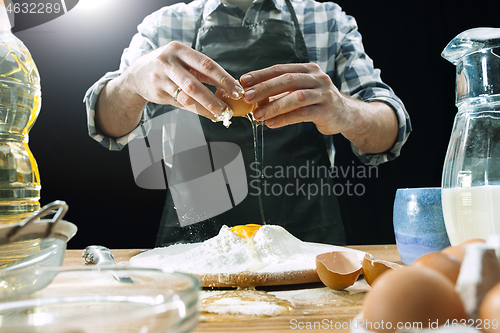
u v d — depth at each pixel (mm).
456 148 633
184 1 2916
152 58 958
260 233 806
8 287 428
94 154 2922
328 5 1725
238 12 1640
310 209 1555
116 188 2973
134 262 779
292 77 883
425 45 2873
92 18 2865
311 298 578
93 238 2986
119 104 1323
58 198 2936
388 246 1092
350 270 625
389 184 2961
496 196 559
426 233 717
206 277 637
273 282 631
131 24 2900
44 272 428
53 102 2867
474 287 297
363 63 1640
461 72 629
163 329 283
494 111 594
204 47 1580
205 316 492
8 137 791
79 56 2877
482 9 2793
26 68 815
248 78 881
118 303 418
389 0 2859
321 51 1677
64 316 402
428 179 2953
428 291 290
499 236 338
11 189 725
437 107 2912
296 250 812
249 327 454
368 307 309
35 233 434
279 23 1542
